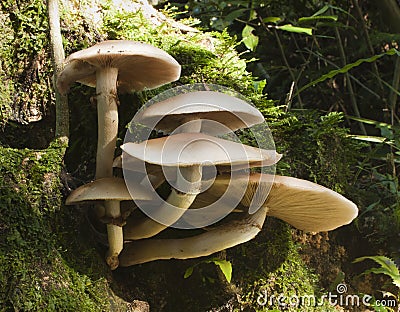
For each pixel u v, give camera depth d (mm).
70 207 600
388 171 841
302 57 1076
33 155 594
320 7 1107
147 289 651
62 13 676
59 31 618
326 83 1128
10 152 589
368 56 1084
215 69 728
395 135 853
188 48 722
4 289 551
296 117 747
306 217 653
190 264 665
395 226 749
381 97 1023
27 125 670
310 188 594
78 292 576
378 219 750
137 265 648
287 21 1120
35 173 588
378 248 747
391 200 782
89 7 696
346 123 1072
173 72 619
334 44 1160
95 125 673
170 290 664
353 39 1129
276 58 1170
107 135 602
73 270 581
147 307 629
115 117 604
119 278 633
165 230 659
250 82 746
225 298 670
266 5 1015
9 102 665
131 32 704
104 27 697
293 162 713
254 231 614
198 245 608
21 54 670
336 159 741
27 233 570
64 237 588
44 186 588
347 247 738
